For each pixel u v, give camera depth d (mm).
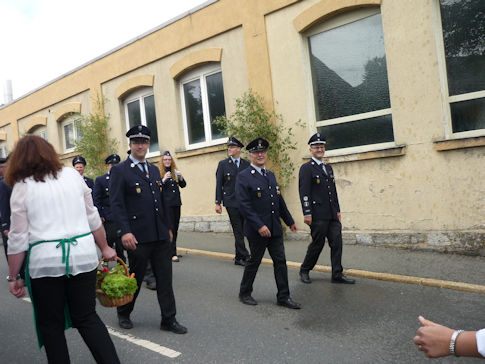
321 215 5258
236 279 5805
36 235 2607
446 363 3156
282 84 8016
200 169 9672
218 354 3475
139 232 3861
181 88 10195
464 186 6105
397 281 5215
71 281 2705
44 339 2650
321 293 4980
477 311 4121
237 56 8766
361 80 7250
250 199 4613
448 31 6254
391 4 6609
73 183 2828
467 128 6172
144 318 4457
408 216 6637
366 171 7027
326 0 7230
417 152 6500
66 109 13430
